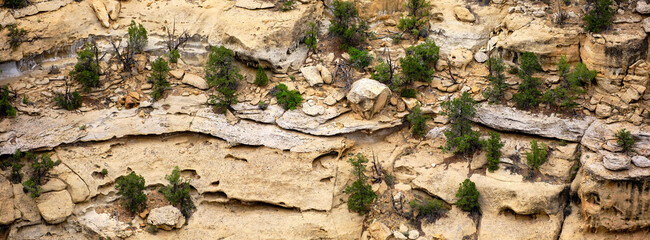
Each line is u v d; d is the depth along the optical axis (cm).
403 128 3625
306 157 3438
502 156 3378
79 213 3294
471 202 3250
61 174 3350
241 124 3509
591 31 3494
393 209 3359
